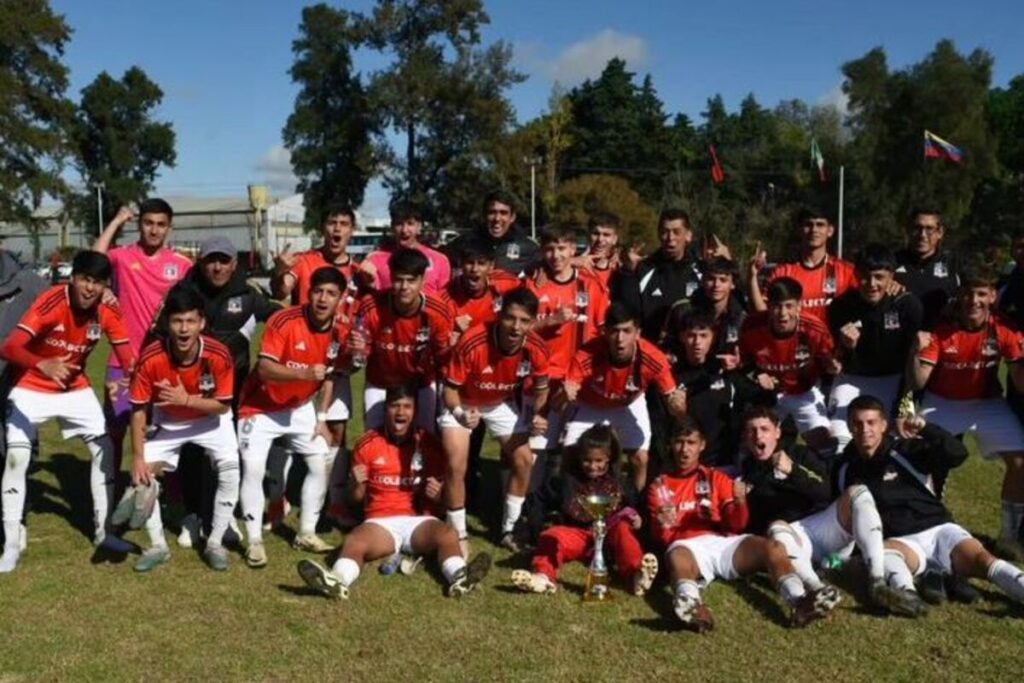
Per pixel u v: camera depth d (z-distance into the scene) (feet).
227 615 16.46
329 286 19.17
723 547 17.71
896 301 21.49
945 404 20.75
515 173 162.71
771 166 241.76
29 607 16.80
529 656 14.70
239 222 215.92
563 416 21.72
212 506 21.49
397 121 162.91
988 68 161.99
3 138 147.95
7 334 20.52
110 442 20.45
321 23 164.35
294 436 20.12
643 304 23.85
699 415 21.36
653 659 14.61
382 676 14.07
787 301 21.07
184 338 18.25
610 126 245.86
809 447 20.62
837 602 16.02
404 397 18.79
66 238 237.86
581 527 19.04
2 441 19.75
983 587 17.69
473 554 20.24
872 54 170.09
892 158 167.12
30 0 152.15
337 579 16.87
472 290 21.91
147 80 266.77
